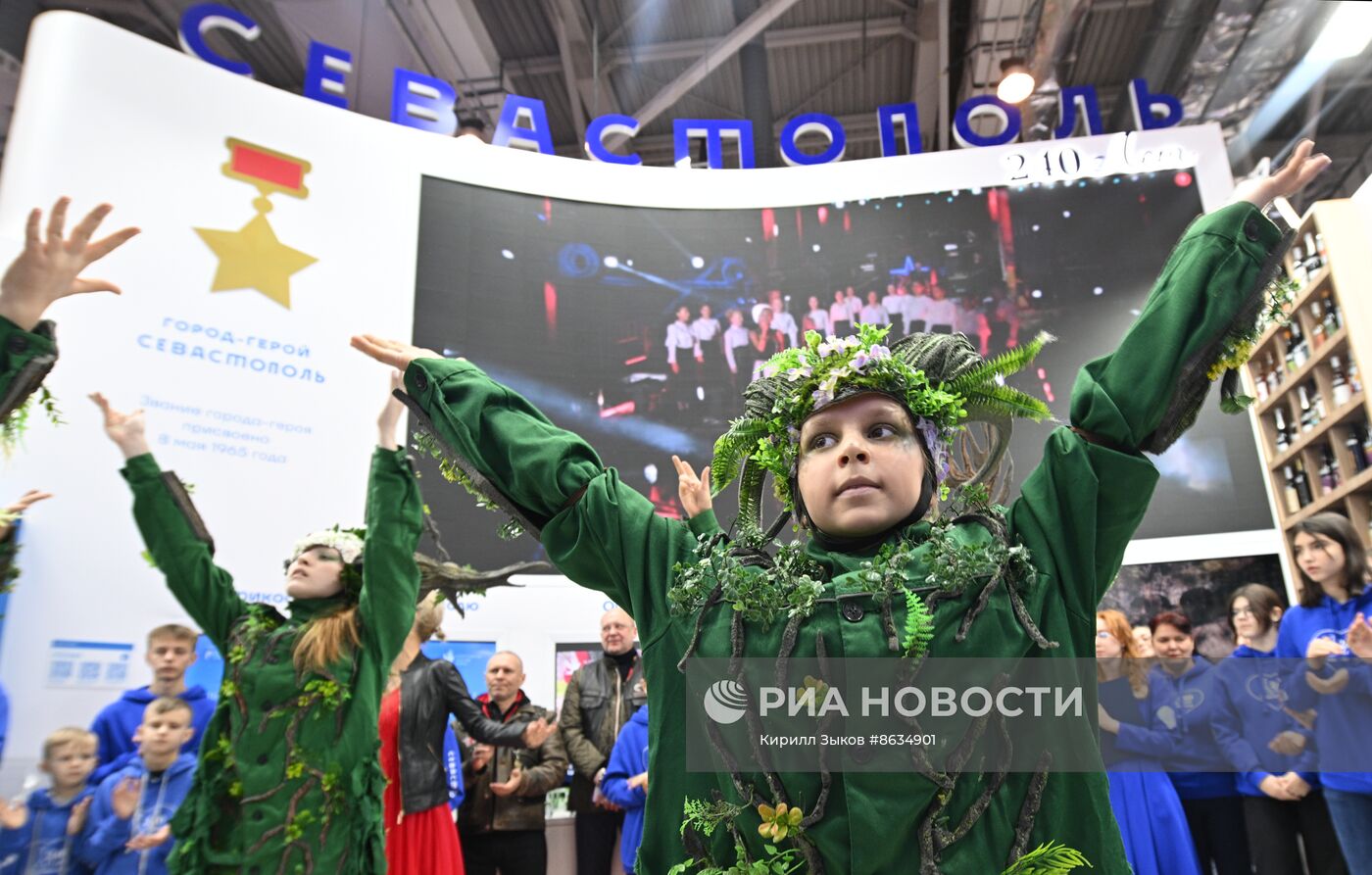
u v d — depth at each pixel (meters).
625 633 4.84
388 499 2.93
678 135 7.31
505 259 6.43
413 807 3.46
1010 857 1.24
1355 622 3.38
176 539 3.05
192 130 5.45
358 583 3.03
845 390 1.53
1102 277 6.63
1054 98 9.22
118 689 4.38
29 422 4.51
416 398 1.76
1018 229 6.77
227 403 5.16
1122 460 1.36
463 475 1.71
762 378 1.74
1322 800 3.42
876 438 1.50
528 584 5.70
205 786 2.70
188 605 3.06
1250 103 8.94
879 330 1.59
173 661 4.27
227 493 5.04
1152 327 1.41
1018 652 1.31
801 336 6.64
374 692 2.89
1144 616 5.91
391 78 8.44
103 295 4.90
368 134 6.15
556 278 6.52
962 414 1.57
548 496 1.59
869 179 6.94
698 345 6.60
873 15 8.83
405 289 5.99
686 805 1.36
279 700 2.75
